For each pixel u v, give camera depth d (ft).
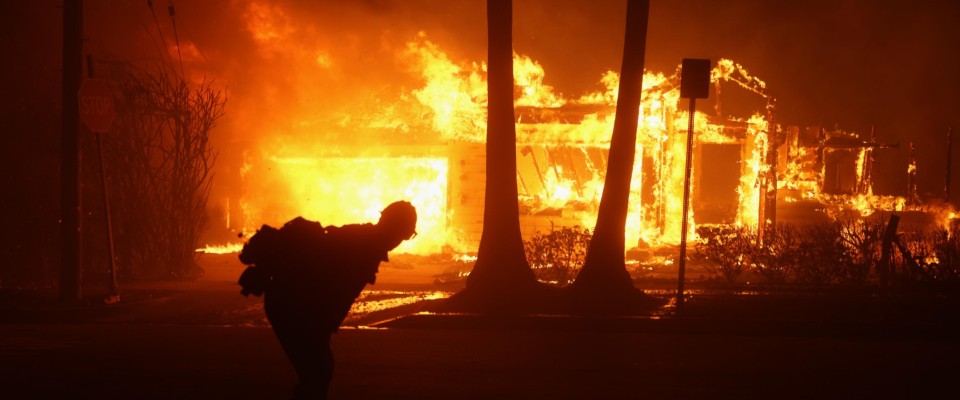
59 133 66.59
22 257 65.57
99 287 62.59
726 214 99.96
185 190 68.85
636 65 47.96
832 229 59.00
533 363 32.48
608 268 47.88
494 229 48.73
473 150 92.58
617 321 42.88
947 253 55.57
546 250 62.23
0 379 29.45
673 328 42.24
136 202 67.15
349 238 20.90
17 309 50.14
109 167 66.44
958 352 35.14
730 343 37.65
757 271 64.85
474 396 26.55
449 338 39.32
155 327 44.93
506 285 48.14
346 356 34.09
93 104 52.21
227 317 50.24
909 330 40.34
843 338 39.75
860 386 28.27
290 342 20.75
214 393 27.07
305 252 20.68
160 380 29.25
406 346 36.73
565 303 46.70
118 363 32.68
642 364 32.27
